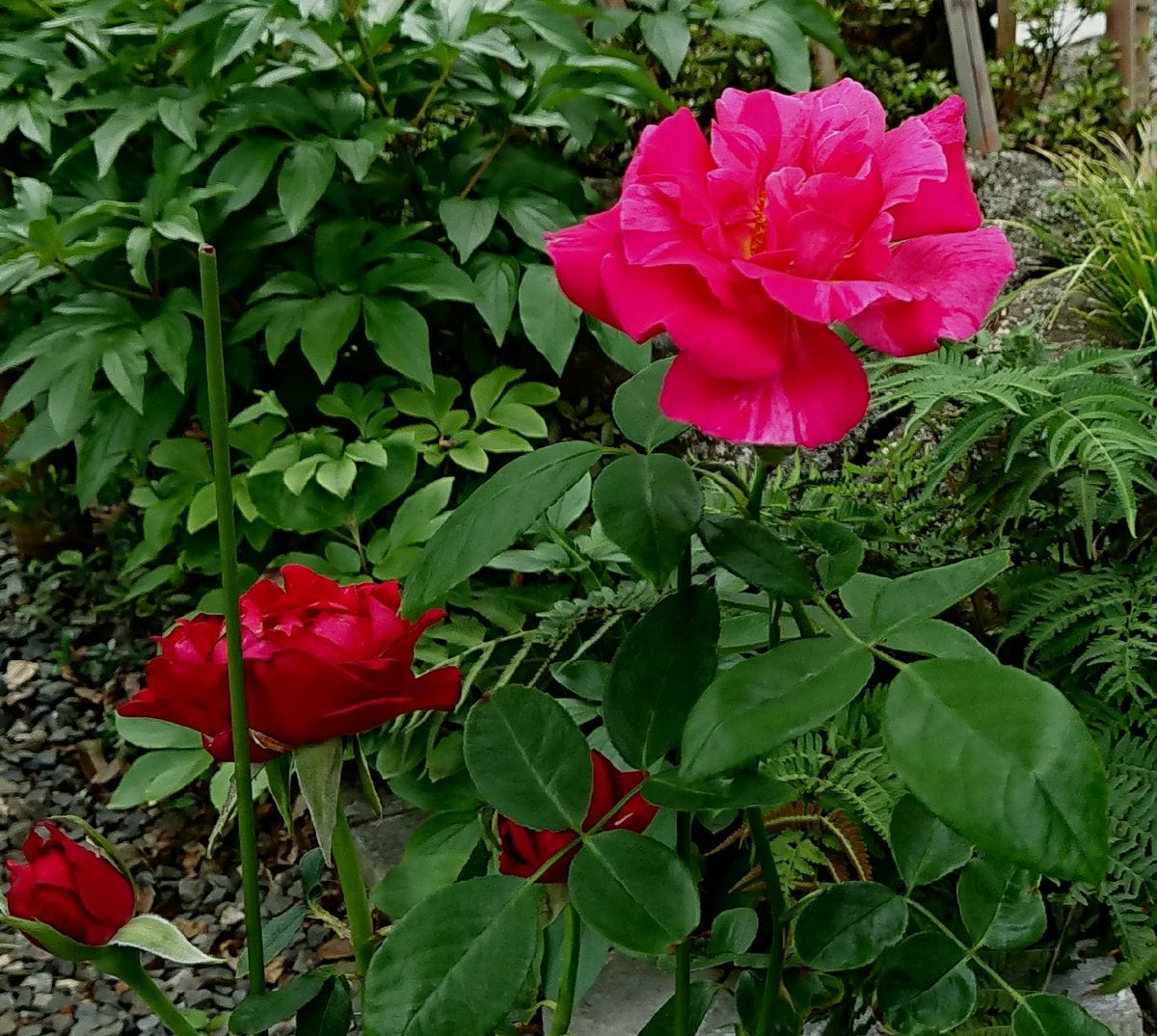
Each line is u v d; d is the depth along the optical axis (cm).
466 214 178
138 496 189
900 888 127
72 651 227
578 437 205
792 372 56
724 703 54
